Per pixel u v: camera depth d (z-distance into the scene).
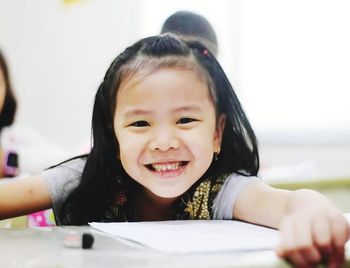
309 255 0.51
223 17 2.35
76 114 2.25
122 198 1.00
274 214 0.76
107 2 2.27
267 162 2.07
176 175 0.88
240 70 2.34
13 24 2.18
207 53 0.97
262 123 2.31
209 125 0.89
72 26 2.24
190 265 0.47
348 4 2.29
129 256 0.52
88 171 0.98
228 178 0.96
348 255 0.53
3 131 1.97
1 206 0.92
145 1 2.29
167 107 0.85
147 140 0.86
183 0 2.32
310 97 2.30
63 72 2.24
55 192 0.97
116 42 2.28
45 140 2.21
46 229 0.74
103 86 0.95
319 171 2.14
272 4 2.33
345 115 2.28
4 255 0.55
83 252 0.55
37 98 2.21
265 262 0.49
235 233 0.68
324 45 2.30
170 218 1.00
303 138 2.28
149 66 0.88
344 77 2.29
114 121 0.92
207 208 0.96
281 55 2.32
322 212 0.58
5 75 1.97
